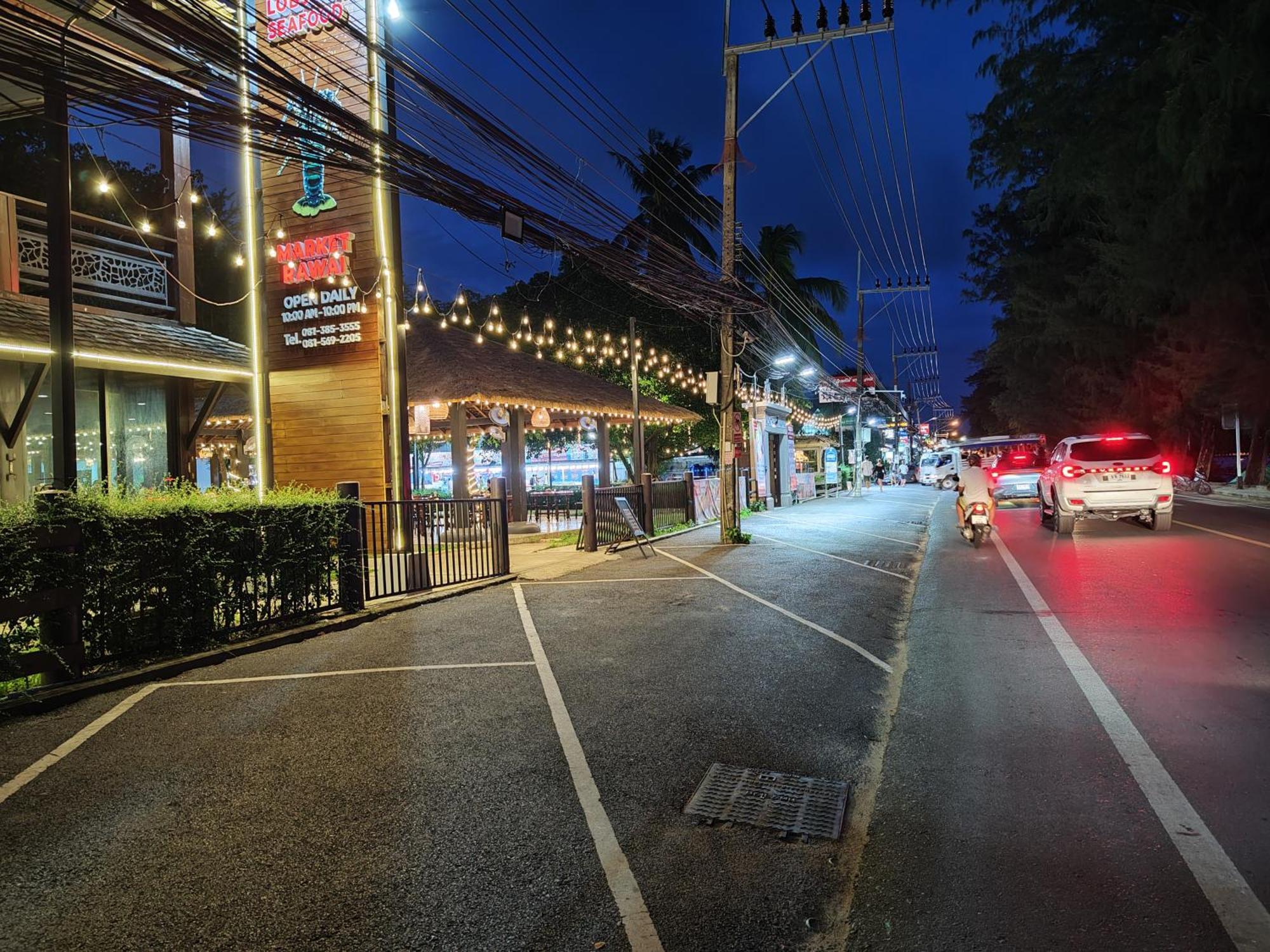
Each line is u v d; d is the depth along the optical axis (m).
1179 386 27.89
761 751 4.85
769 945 2.89
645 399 24.34
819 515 24.22
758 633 8.09
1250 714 5.04
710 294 15.26
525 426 21.23
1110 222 25.33
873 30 14.32
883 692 6.09
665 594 10.49
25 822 3.91
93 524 6.37
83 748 4.96
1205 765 4.31
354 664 6.99
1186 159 17.36
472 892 3.25
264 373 14.34
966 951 2.83
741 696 5.94
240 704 5.83
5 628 5.79
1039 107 22.16
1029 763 4.50
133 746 4.98
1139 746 4.63
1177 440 40.09
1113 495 15.06
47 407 10.76
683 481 20.98
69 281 6.94
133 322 11.78
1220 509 21.08
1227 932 2.85
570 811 4.00
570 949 2.86
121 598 6.60
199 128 6.79
